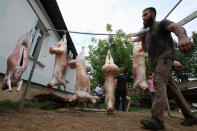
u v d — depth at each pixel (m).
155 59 2.53
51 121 2.53
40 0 6.47
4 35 4.31
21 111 3.36
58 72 4.27
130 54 12.33
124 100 6.57
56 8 7.17
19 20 5.01
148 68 11.64
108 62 4.38
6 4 4.31
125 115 3.89
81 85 4.18
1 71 4.12
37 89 6.23
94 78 12.89
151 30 2.77
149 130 2.14
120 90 6.52
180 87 15.31
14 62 2.76
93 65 12.97
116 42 11.89
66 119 2.79
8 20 4.45
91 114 3.73
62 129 2.03
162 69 2.32
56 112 3.79
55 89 8.50
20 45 2.97
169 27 2.33
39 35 7.38
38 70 6.94
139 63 3.94
